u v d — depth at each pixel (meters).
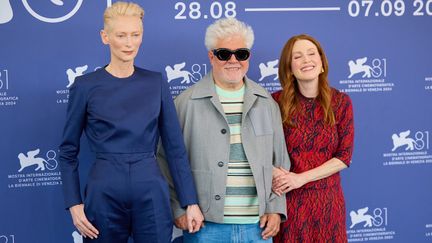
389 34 2.89
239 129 2.19
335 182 2.38
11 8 2.57
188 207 2.15
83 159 2.68
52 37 2.61
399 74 2.92
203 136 2.19
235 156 2.18
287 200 2.34
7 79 2.59
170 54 2.71
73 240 2.71
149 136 2.08
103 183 2.03
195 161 2.20
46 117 2.63
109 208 2.05
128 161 2.05
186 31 2.72
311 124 2.33
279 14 2.79
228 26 2.17
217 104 2.18
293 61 2.34
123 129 2.04
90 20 2.63
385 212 2.95
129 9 2.07
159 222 2.09
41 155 2.65
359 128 2.90
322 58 2.36
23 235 2.66
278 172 2.27
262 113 2.24
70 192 2.08
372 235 2.95
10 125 2.61
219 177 2.15
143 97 2.09
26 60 2.60
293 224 2.32
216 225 2.20
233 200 2.17
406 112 2.94
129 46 2.06
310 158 2.33
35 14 2.59
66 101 2.64
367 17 2.87
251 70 2.79
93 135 2.09
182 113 2.25
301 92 2.38
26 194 2.65
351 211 2.92
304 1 2.81
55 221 2.69
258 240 2.23
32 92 2.61
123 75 2.12
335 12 2.84
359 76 2.88
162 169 2.27
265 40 2.79
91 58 2.65
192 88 2.29
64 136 2.12
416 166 2.96
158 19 2.69
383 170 2.94
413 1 2.90
